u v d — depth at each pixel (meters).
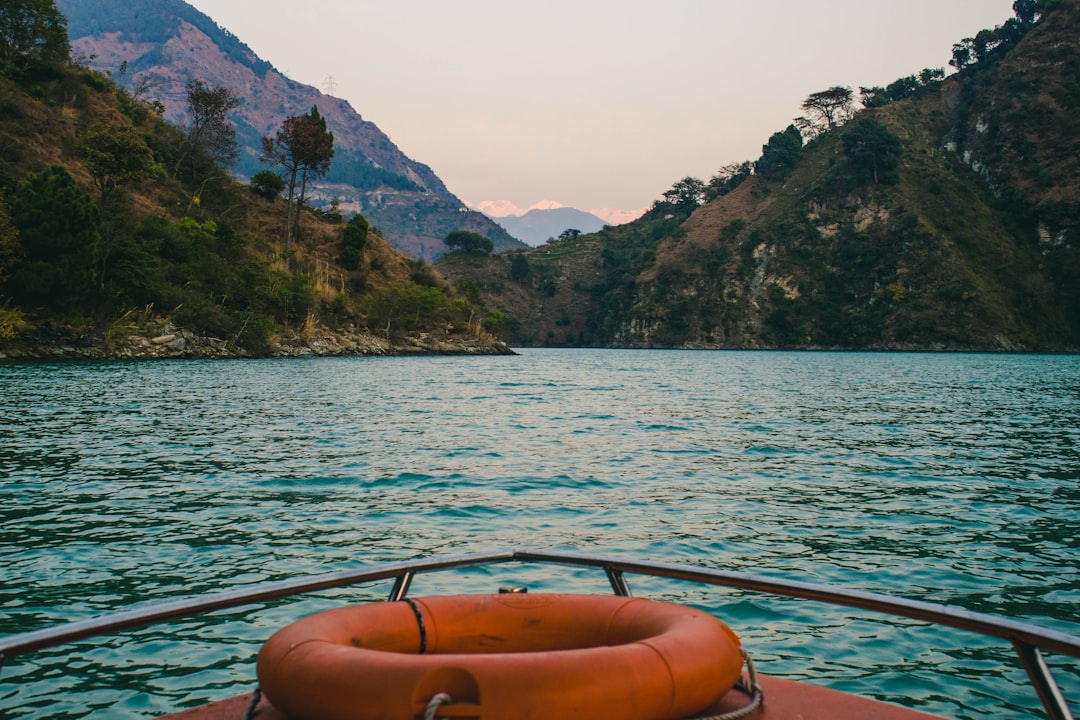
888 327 171.25
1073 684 6.39
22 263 56.84
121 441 19.86
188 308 70.06
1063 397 41.72
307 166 113.50
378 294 106.19
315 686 2.46
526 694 2.38
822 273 188.12
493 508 12.69
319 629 2.78
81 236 58.66
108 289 63.62
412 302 109.25
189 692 6.09
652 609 3.05
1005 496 14.16
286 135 112.75
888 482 15.49
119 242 66.44
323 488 14.18
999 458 18.94
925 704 6.03
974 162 192.62
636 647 2.61
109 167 67.44
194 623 7.48
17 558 9.59
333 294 99.19
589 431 23.91
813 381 58.09
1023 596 8.59
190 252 75.50
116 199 72.75
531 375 63.09
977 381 59.31
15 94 80.38
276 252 97.62
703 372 74.44
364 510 12.42
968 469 17.20
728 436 22.98
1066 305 164.50
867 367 89.44
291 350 81.62
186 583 8.71
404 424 24.97
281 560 9.62
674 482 15.25
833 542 10.80
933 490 14.70
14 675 6.36
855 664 6.73
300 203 115.06
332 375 52.84
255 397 33.66
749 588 3.43
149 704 5.90
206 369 53.88
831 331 179.62
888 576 9.26
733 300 193.75
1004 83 196.75
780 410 32.31
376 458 17.70
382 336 104.12
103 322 62.47
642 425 25.86
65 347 58.41
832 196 195.12
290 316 86.31
